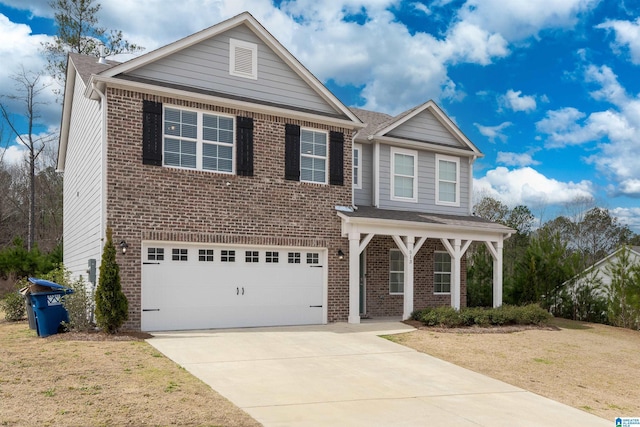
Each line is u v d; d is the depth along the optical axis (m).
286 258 15.38
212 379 8.74
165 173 13.45
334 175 16.34
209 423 6.47
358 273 16.09
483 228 18.31
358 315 16.05
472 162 21.14
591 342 14.78
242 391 8.15
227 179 14.38
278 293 15.15
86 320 12.40
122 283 12.74
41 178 40.31
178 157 13.85
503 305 18.20
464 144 20.86
